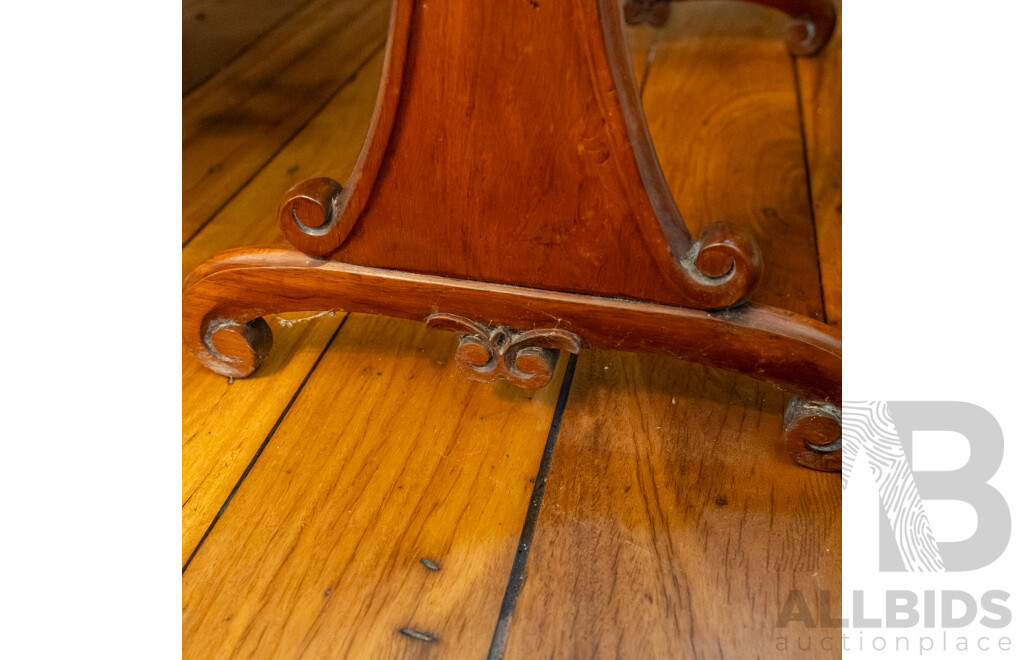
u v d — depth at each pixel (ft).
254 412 2.81
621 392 2.85
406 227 2.50
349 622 2.31
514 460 2.66
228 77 4.44
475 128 2.31
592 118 2.23
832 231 3.40
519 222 2.41
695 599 2.33
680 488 2.57
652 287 2.42
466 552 2.44
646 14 4.75
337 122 4.09
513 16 2.16
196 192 3.64
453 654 2.25
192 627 2.31
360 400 2.84
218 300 2.73
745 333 2.41
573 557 2.42
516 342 2.57
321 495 2.58
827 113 4.05
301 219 2.54
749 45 4.59
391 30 2.23
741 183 3.65
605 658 2.23
